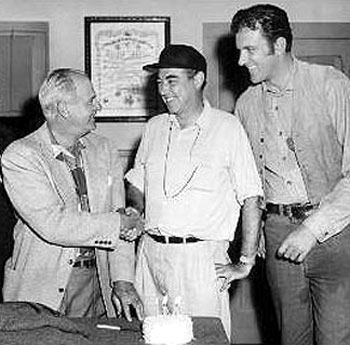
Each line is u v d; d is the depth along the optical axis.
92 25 5.22
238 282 5.28
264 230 3.25
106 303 2.93
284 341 3.32
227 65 5.25
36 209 2.76
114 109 5.24
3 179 2.85
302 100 3.09
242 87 5.25
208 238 2.93
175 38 5.25
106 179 2.96
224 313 2.98
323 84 3.09
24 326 2.28
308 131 3.09
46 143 2.87
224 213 2.95
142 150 3.12
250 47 3.00
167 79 2.88
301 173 3.13
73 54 5.24
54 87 2.81
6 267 2.96
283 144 3.14
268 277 3.31
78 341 2.25
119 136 5.25
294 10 5.29
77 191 2.89
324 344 3.19
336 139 3.11
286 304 3.25
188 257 2.92
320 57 5.30
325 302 3.17
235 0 5.24
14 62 5.22
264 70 3.04
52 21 5.23
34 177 2.78
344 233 3.09
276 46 3.01
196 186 2.92
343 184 3.04
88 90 2.84
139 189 3.10
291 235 2.99
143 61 5.24
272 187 3.20
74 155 2.93
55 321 2.33
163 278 2.97
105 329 2.44
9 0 5.22
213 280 2.93
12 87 5.22
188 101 2.91
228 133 2.95
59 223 2.76
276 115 3.15
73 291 2.90
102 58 5.23
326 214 2.98
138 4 5.23
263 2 5.25
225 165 2.94
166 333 2.28
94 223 2.79
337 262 3.11
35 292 2.84
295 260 3.00
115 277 2.87
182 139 2.98
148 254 3.02
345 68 5.30
